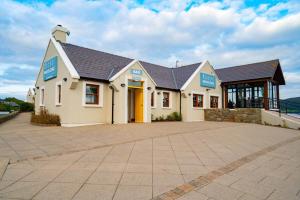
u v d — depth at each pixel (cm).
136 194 358
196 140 861
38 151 630
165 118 1877
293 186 427
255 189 405
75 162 529
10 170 463
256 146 799
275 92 2428
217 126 1394
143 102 1570
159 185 400
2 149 653
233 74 2384
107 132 1012
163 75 2134
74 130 1075
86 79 1332
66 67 1312
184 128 1239
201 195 368
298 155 690
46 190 365
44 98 1667
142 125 1339
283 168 545
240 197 368
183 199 350
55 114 1416
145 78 1577
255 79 2072
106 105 1441
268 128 1372
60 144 734
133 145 733
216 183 423
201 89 2094
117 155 601
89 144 737
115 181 412
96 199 336
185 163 545
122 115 1423
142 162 541
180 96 1970
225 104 2391
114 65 1667
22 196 341
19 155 582
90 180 414
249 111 1717
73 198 337
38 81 1864
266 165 563
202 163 550
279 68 2239
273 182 445
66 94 1297
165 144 764
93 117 1363
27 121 1714
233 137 975
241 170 510
